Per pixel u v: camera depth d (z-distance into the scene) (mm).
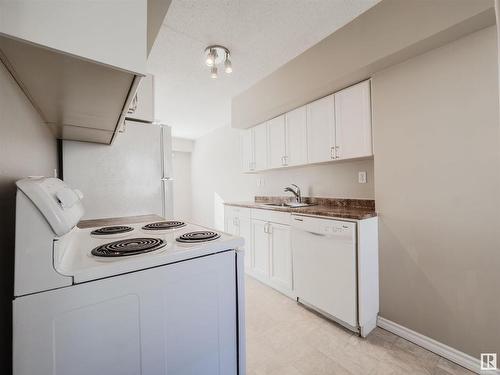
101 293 637
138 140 2002
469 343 1326
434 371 1308
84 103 933
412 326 1562
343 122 1977
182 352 778
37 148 1078
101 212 1823
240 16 1620
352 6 1559
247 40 1895
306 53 2076
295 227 2057
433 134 1455
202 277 830
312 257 1901
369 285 1652
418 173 1523
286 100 2303
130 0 659
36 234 569
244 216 2812
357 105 1871
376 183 1739
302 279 1999
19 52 571
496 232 1243
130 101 921
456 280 1376
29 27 528
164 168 2125
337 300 1709
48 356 569
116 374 654
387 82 1667
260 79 2607
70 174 1715
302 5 1533
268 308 2018
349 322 1630
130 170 1962
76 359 600
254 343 1569
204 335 833
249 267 2734
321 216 1813
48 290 575
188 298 795
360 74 1767
